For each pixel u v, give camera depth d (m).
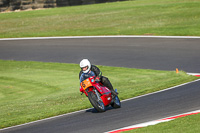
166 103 36.09
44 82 68.38
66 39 119.06
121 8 187.12
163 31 118.00
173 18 143.62
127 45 101.62
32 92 61.03
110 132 25.66
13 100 55.28
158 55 86.12
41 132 28.95
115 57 88.06
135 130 24.61
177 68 70.50
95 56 91.25
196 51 86.62
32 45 113.81
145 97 42.50
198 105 33.00
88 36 121.12
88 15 172.50
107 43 106.94
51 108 40.97
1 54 104.12
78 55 94.38
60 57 93.88
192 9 161.38
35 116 36.38
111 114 32.97
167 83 52.16
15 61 93.44
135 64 78.62
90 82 32.88
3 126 33.16
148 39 107.69
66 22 156.75
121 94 46.78
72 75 73.62
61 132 27.95
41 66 85.12
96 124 29.30
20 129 31.30
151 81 59.22
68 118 33.78
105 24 143.50
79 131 27.47
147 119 29.22
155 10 169.50
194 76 57.81
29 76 75.25
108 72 73.19
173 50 90.31
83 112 36.34
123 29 128.50
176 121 25.50
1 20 175.25
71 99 48.69
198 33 110.12
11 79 73.50
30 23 161.12
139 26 132.38
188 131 21.83
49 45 111.62
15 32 140.50
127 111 33.69
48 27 147.12
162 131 22.84
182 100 36.78
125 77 66.88
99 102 33.88
